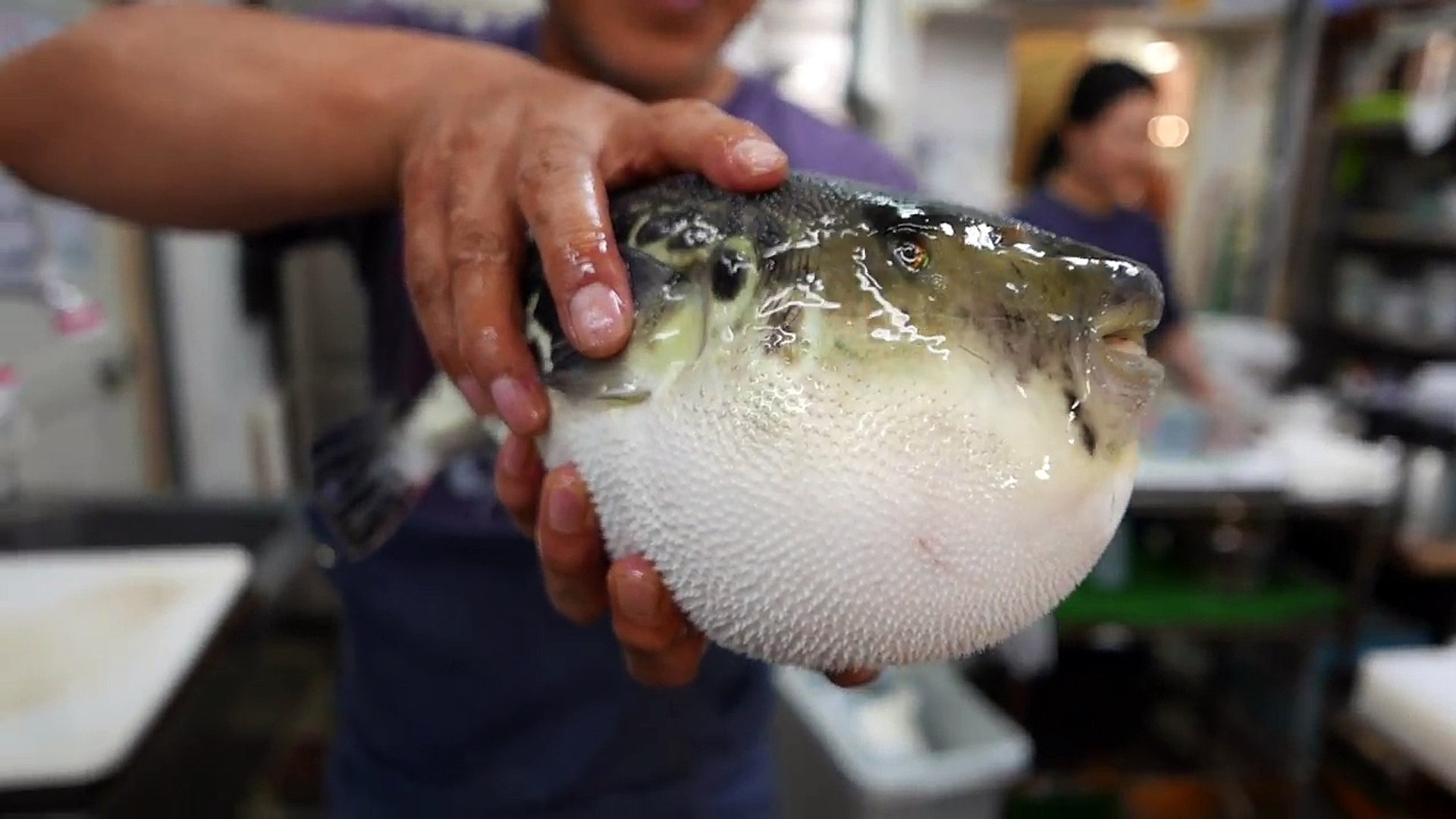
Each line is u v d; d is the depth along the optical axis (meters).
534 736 0.59
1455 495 1.40
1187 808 1.42
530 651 0.57
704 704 0.60
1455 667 0.56
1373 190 2.11
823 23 1.89
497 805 0.59
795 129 0.61
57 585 0.77
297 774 1.36
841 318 0.28
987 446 0.28
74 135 0.40
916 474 0.28
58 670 0.66
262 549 0.93
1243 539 1.41
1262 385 1.79
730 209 0.31
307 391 1.89
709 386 0.29
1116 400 0.30
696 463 0.29
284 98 0.38
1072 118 1.38
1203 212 2.29
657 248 0.31
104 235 1.38
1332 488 1.34
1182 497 1.31
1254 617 1.37
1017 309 0.29
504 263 0.32
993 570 0.28
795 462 0.28
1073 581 0.30
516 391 0.31
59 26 1.22
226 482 1.67
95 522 1.03
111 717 0.61
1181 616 1.37
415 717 0.59
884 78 1.93
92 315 1.25
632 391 0.30
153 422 1.53
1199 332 1.85
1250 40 2.14
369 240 0.58
